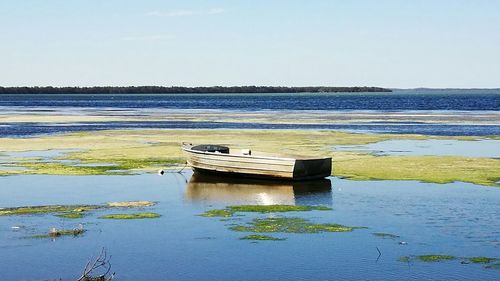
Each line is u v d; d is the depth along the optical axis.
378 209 27.64
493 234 23.48
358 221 25.53
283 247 22.03
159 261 20.67
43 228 24.52
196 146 39.38
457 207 27.91
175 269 19.92
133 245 22.36
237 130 69.25
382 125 80.12
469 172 37.41
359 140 57.56
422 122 86.94
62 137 59.53
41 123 81.94
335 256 21.03
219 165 36.34
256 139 57.94
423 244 22.30
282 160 34.22
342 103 191.38
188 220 25.86
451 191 31.58
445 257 20.83
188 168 40.00
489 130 71.56
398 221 25.50
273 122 85.56
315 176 35.03
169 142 54.94
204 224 25.19
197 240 22.94
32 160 42.81
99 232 23.98
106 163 41.72
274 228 24.48
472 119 94.75
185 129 70.69
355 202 29.16
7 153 46.75
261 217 26.31
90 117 98.56
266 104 180.38
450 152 48.34
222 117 99.44
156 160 43.34
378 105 169.25
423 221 25.45
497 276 19.02
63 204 28.94
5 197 30.36
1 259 20.80
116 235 23.62
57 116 101.50
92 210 27.70
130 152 47.59
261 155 38.56
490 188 32.31
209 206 28.67
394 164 40.88
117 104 180.62
